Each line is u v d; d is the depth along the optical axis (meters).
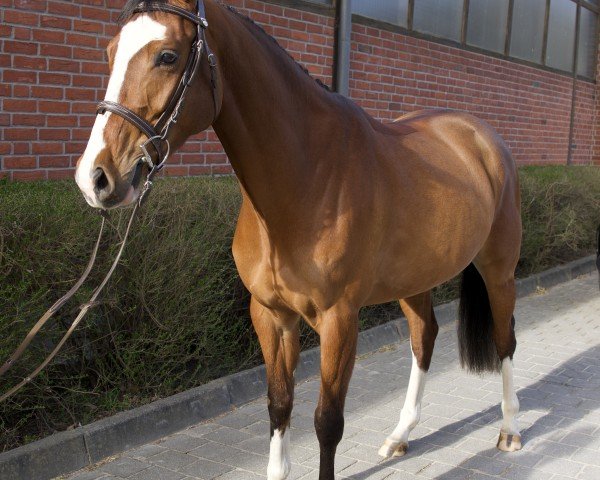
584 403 3.94
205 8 2.03
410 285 2.74
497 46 9.16
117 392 3.56
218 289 3.95
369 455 3.22
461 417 3.71
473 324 3.58
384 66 6.99
